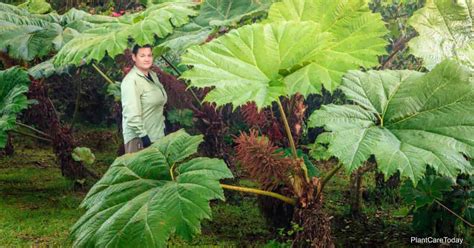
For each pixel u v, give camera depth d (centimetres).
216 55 235
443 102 216
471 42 266
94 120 692
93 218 223
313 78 234
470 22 268
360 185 383
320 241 267
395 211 399
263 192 266
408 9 468
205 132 418
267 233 348
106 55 500
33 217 380
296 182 268
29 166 539
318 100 536
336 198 432
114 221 215
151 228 208
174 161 242
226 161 427
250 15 349
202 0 380
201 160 237
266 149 271
